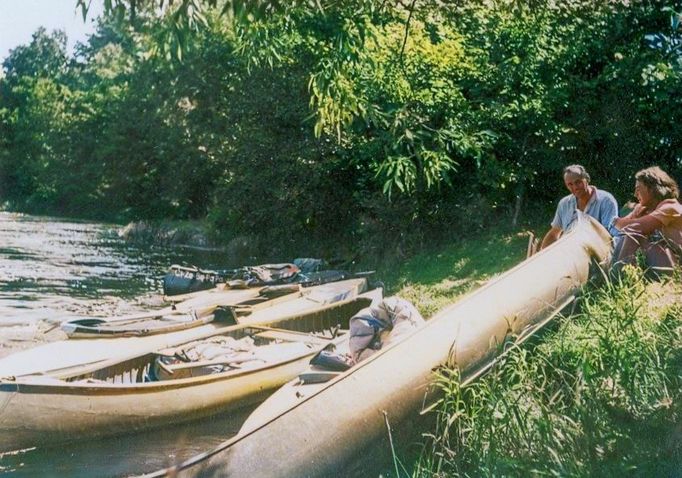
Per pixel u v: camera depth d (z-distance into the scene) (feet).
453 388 14.84
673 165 47.60
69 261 72.33
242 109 65.46
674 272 19.71
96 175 166.20
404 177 48.75
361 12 28.84
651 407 13.96
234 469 13.87
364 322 19.76
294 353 28.02
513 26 48.21
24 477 20.40
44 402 22.09
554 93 47.70
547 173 51.03
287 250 68.13
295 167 62.34
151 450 22.88
